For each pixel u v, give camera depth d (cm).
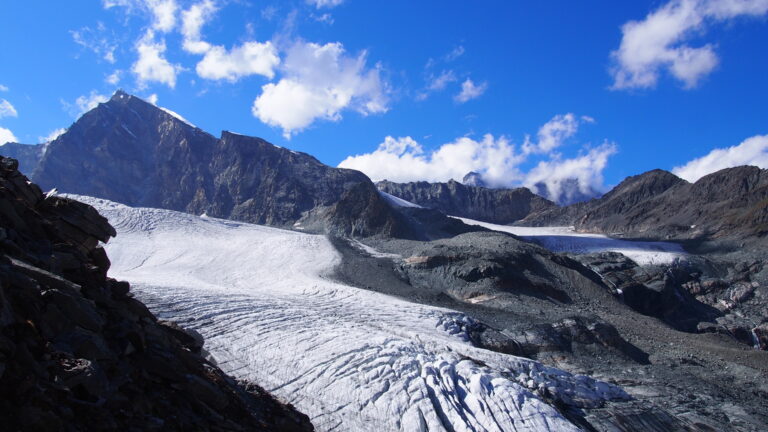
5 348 844
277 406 1717
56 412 855
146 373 1187
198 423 1173
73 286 1156
